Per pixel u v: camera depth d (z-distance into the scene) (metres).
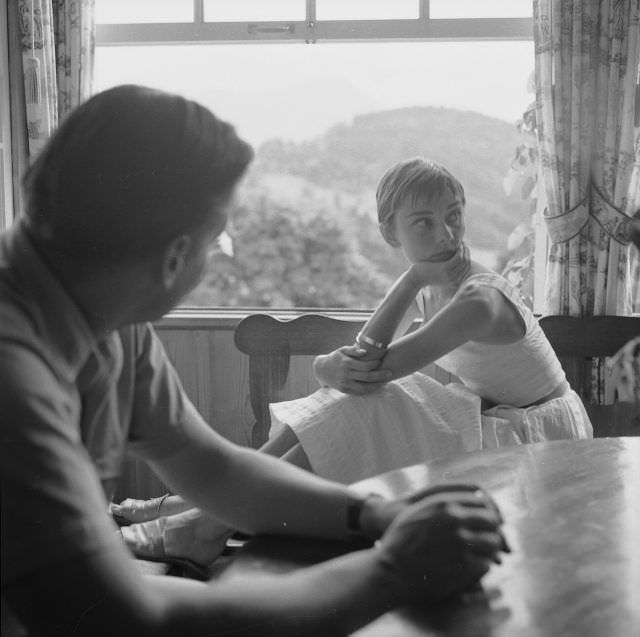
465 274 1.96
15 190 2.92
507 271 3.13
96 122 0.67
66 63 2.83
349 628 0.70
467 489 0.89
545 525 0.92
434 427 1.77
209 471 0.97
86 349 0.71
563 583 0.77
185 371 2.97
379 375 1.78
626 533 0.89
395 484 1.06
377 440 1.76
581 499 1.00
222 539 1.93
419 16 2.97
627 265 2.72
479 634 0.69
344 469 1.74
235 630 0.67
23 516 0.60
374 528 0.92
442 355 1.82
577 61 2.64
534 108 2.94
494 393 1.97
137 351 0.92
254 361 2.34
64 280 0.69
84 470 0.64
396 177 1.92
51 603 0.62
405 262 3.95
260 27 3.00
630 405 2.47
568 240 2.69
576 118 2.65
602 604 0.73
